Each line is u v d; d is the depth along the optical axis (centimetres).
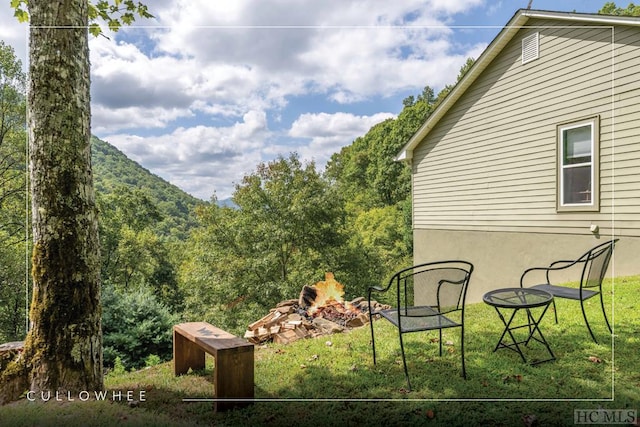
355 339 367
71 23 239
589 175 582
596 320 365
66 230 236
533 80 660
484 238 762
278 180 1398
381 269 1530
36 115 233
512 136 702
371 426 210
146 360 488
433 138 888
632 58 522
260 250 1309
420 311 275
